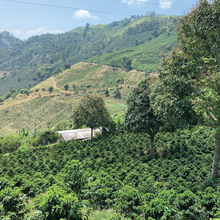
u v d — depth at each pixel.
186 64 13.91
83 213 8.77
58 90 155.12
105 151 29.16
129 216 11.03
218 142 14.80
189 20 14.50
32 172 23.20
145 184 13.69
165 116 15.96
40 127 104.00
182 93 13.63
